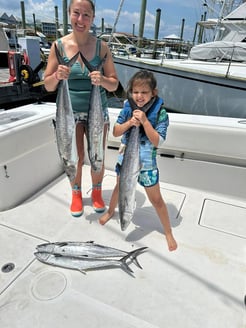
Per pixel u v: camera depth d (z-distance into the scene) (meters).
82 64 1.85
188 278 1.65
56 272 1.65
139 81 1.63
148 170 1.77
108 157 2.91
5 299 1.47
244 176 2.45
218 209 2.39
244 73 6.03
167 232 1.91
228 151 2.40
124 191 1.63
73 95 1.96
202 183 2.62
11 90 6.01
